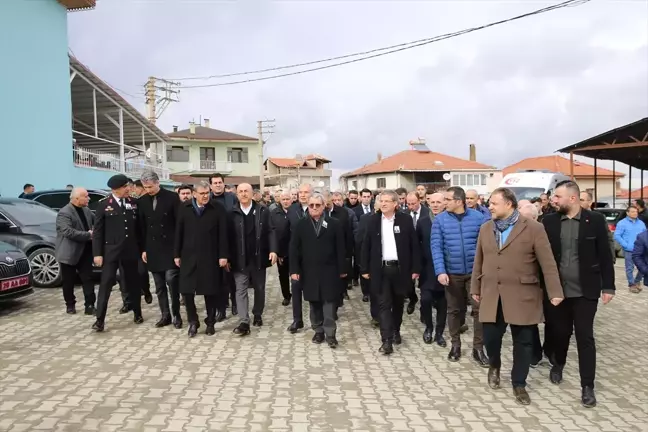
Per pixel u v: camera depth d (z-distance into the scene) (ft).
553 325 16.56
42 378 16.63
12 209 33.37
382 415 14.20
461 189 19.56
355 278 33.37
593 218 15.53
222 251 21.58
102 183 72.79
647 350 21.27
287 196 28.71
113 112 83.41
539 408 14.97
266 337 22.26
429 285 21.29
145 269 27.40
